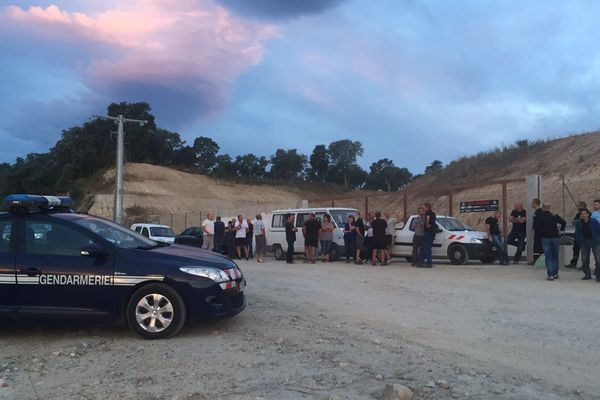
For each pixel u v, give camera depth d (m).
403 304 9.11
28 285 6.80
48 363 5.77
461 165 48.59
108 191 74.06
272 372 5.35
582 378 5.11
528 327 7.23
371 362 5.64
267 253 24.42
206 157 103.25
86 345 6.48
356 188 116.81
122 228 7.92
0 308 6.81
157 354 6.05
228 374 5.30
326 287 11.27
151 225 22.42
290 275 13.70
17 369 5.57
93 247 6.80
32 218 7.07
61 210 7.73
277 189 97.25
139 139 92.50
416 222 16.45
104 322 6.83
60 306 6.79
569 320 7.67
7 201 7.11
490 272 14.07
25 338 6.91
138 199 71.44
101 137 87.50
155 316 6.74
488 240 16.58
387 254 16.75
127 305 6.81
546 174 37.50
